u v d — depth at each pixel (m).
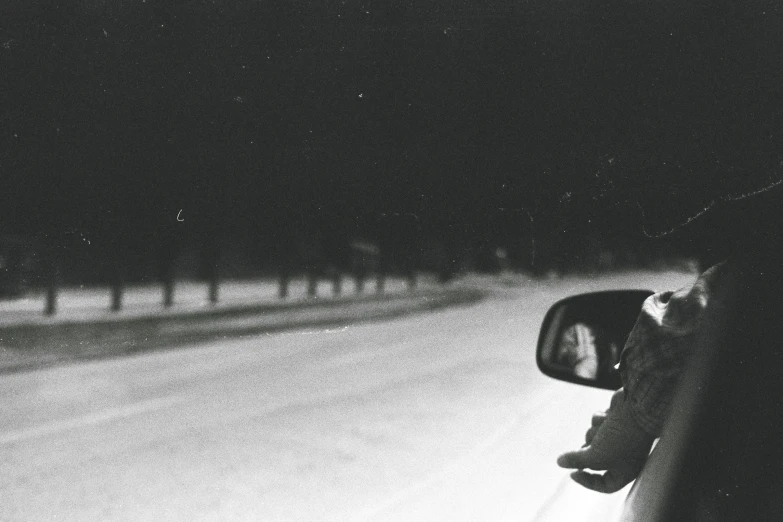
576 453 1.26
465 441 6.42
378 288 27.27
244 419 7.59
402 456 6.04
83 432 7.03
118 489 5.18
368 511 4.63
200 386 9.74
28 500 4.93
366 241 24.31
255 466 5.80
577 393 7.70
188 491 5.15
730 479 0.91
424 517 4.35
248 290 22.73
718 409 0.96
